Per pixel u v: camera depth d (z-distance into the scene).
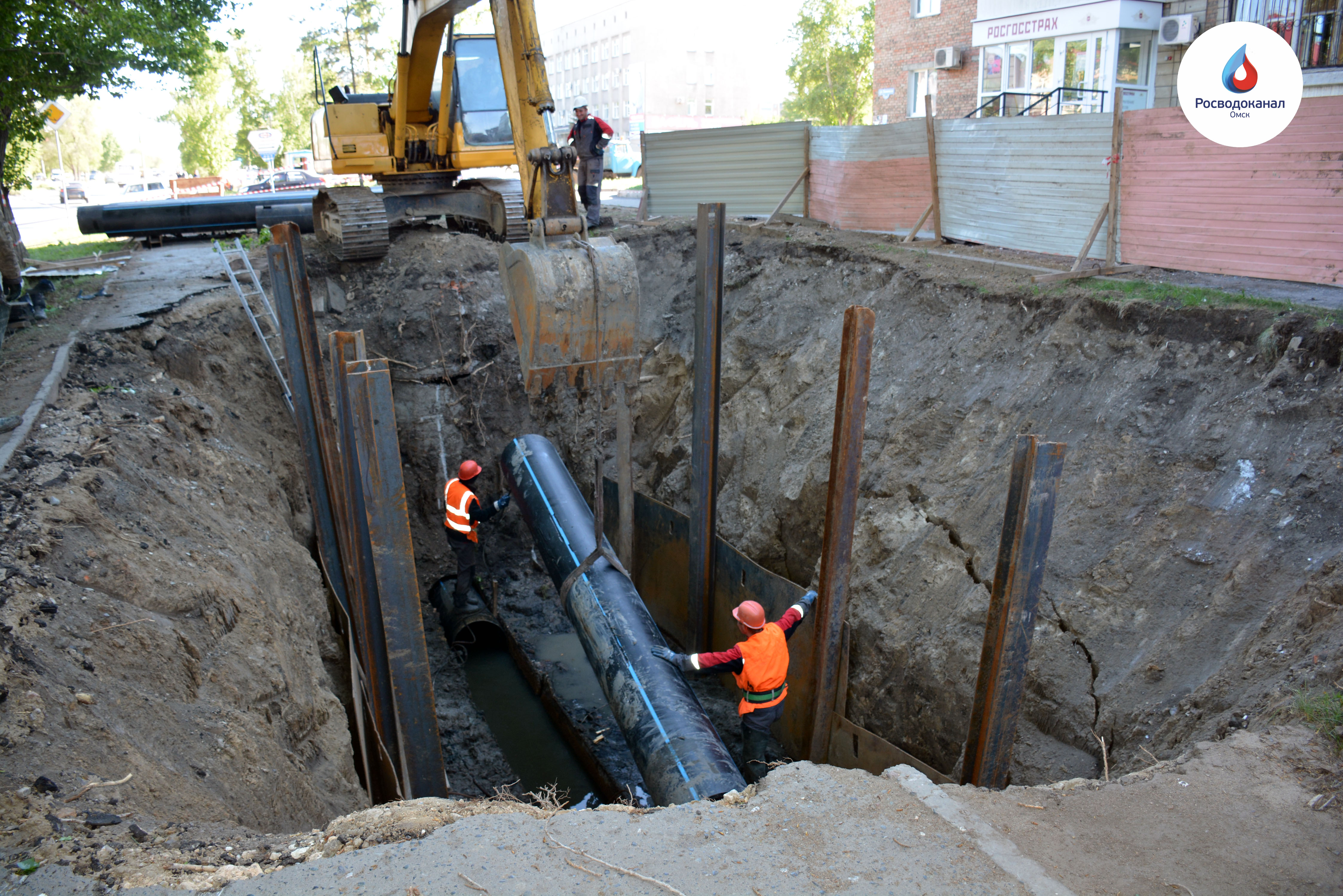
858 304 10.28
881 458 8.72
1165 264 8.38
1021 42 18.28
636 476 12.42
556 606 12.22
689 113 61.78
